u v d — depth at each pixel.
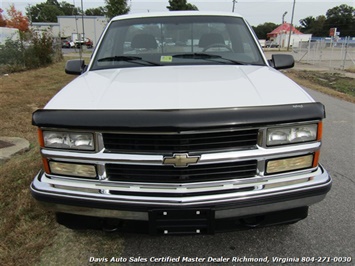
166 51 3.12
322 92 9.71
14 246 2.41
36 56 15.32
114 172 1.95
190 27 3.26
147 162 1.86
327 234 2.61
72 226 2.19
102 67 2.98
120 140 1.88
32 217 2.77
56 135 1.95
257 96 2.00
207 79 2.35
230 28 3.30
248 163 1.94
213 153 1.86
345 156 4.32
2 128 5.35
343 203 3.10
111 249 2.42
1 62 13.92
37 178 2.13
